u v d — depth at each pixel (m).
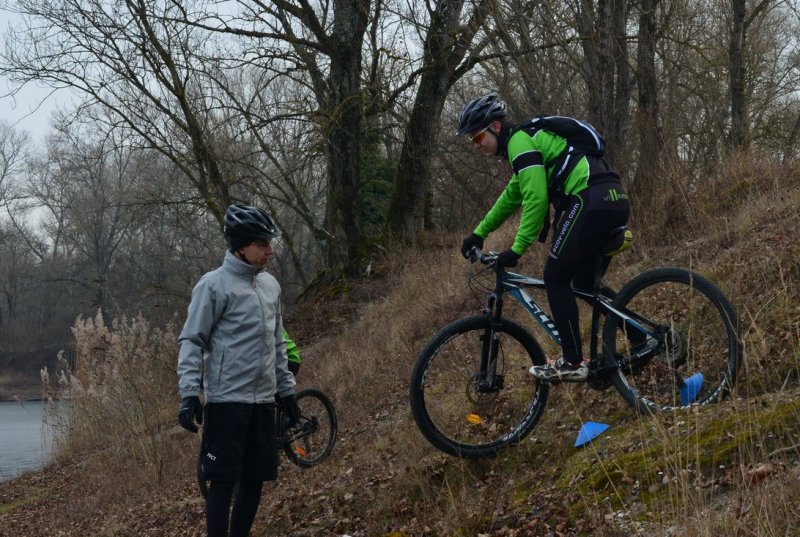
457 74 16.12
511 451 4.68
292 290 31.39
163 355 13.34
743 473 3.08
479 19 13.21
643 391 4.54
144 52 15.55
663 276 4.34
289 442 6.98
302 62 16.62
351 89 16.34
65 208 50.53
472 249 4.65
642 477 3.71
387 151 25.17
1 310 61.03
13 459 15.74
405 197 16.59
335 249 16.64
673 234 8.32
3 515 9.74
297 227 30.41
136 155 21.72
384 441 6.18
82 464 11.06
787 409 3.62
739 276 5.30
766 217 7.22
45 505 9.67
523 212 4.23
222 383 4.25
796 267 5.18
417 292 11.98
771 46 26.53
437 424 4.69
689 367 4.30
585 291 4.43
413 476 5.00
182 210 18.22
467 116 4.39
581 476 4.04
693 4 18.19
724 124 19.28
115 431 10.88
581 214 4.14
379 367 9.58
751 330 4.63
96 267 47.81
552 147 4.23
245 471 4.34
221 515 4.20
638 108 10.80
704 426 3.80
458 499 4.46
